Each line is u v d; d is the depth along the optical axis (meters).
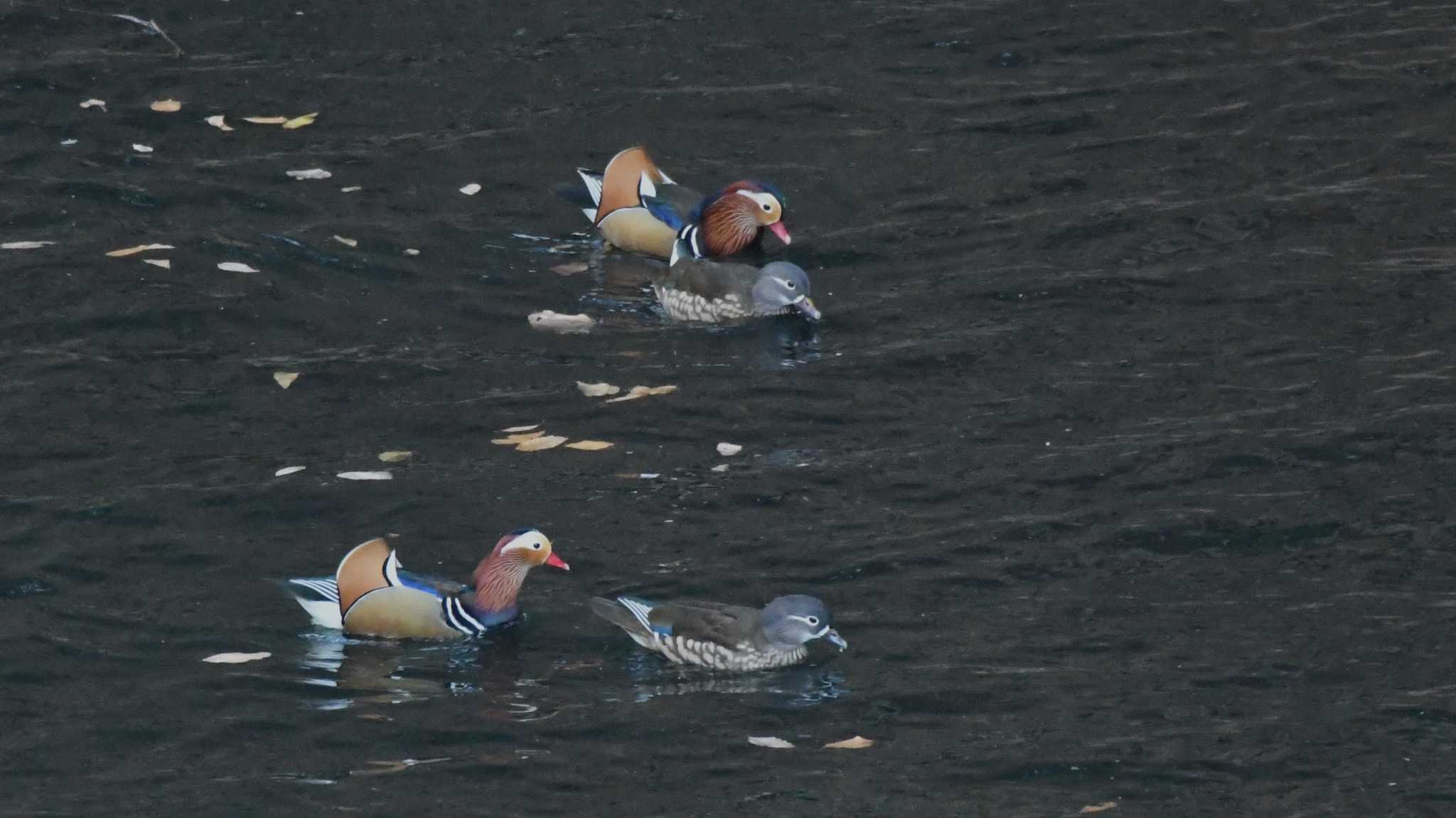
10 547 15.16
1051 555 15.24
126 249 20.31
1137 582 14.88
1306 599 14.63
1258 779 12.66
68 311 19.08
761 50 25.58
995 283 19.98
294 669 13.80
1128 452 16.70
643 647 14.11
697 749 13.00
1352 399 17.45
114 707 13.34
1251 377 17.94
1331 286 19.61
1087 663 13.92
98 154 22.38
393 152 22.80
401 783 12.61
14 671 13.68
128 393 17.66
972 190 22.03
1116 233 20.91
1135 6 26.78
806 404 17.70
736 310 19.28
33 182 21.67
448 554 15.19
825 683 13.74
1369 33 25.72
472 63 25.11
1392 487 16.06
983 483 16.27
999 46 25.62
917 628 14.34
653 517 15.77
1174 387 17.83
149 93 23.95
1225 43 25.59
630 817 12.28
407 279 20.11
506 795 12.50
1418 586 14.73
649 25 26.34
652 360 18.59
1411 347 18.38
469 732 13.15
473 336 19.02
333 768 12.76
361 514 15.73
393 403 17.61
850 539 15.47
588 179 21.53
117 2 26.34
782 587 14.81
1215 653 14.02
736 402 17.75
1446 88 24.00
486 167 22.55
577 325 19.27
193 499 15.90
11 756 12.84
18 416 17.16
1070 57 25.31
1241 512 15.77
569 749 12.99
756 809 12.36
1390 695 13.49
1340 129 23.14
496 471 16.45
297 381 17.97
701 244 20.75
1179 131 23.25
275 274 20.00
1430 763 12.78
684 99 24.27
